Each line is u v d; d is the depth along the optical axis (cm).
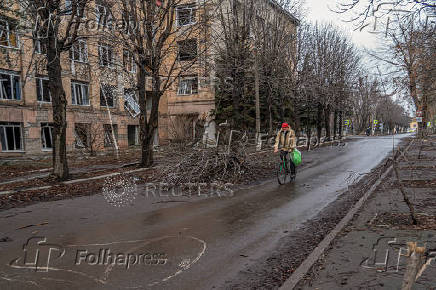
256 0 2167
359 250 415
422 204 652
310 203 759
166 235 527
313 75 2916
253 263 414
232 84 2119
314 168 1408
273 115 2941
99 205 768
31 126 2086
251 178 1120
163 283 358
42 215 678
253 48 2191
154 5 1322
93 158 2103
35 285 353
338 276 346
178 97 3216
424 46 1129
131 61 1628
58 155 1145
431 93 1664
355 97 4153
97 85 2548
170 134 1266
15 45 1894
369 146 2642
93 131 2242
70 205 773
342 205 731
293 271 384
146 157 1484
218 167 1078
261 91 2761
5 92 1959
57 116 1136
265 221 610
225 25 2038
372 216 579
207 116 2967
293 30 2594
